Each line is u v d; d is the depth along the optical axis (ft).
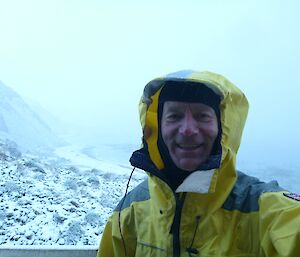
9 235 7.75
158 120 2.23
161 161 2.26
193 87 1.98
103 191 12.85
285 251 1.61
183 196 1.99
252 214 1.86
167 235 2.00
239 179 2.05
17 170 13.87
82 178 14.98
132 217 2.29
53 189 12.05
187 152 1.99
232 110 2.01
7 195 10.50
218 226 1.89
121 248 2.34
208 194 1.94
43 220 8.84
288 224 1.67
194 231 1.93
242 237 1.86
